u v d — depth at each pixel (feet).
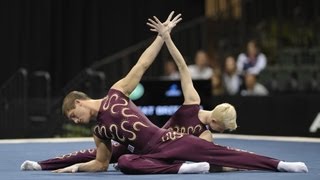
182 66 30.37
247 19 74.33
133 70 29.32
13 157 38.11
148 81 52.19
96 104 28.91
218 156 28.48
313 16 72.02
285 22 71.77
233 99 59.21
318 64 66.74
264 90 63.31
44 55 77.56
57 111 63.05
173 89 51.85
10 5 76.38
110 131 28.66
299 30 70.18
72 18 79.20
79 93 29.22
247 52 67.41
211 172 28.71
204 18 74.59
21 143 50.72
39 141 53.21
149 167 28.02
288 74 67.05
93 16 79.66
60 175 28.17
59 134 60.70
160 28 29.89
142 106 52.24
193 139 28.68
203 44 73.77
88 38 79.77
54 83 77.97
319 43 68.59
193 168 27.94
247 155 28.58
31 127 62.13
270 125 57.26
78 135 59.93
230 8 75.31
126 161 28.09
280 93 64.59
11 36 76.48
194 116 29.66
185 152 28.43
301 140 52.65
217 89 65.92
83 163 29.94
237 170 29.25
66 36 79.10
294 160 35.53
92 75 67.82
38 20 77.36
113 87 29.37
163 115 52.01
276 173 28.04
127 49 77.87
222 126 28.91
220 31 73.97
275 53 69.56
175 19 30.40
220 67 70.64
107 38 80.28
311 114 55.21
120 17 80.53
